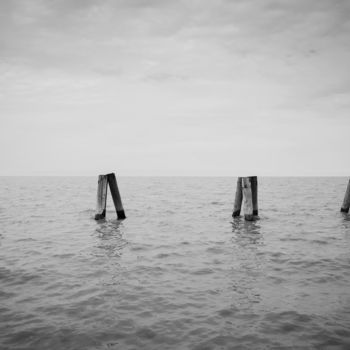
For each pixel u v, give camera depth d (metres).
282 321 6.00
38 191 47.34
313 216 19.28
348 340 5.32
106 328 5.76
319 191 46.44
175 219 18.53
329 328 5.71
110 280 8.29
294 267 9.39
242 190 17.95
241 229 15.31
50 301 6.94
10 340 5.37
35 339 5.40
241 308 6.57
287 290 7.58
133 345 5.23
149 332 5.62
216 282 8.15
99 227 15.97
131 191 48.50
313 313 6.31
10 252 11.14
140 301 6.94
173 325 5.87
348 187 19.98
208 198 33.78
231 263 9.84
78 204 27.00
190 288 7.71
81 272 8.95
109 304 6.78
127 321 6.02
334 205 25.58
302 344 5.21
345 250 11.33
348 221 17.44
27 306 6.69
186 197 35.44
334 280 8.25
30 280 8.28
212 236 13.81
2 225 16.56
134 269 9.23
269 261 10.04
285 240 12.98
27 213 21.16
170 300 6.99
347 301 6.90
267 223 16.86
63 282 8.13
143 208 24.25
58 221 17.80
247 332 5.61
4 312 6.41
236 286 7.86
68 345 5.23
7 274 8.75
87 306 6.68
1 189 53.59
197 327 5.80
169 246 12.05
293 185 72.00
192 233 14.48
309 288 7.70
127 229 15.46
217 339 5.39
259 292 7.46
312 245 12.11
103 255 10.77
